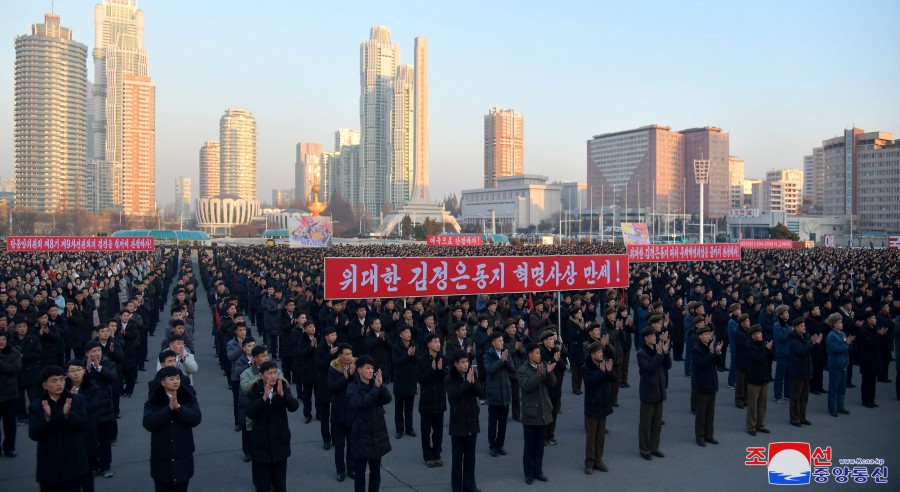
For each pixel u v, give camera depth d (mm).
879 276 27266
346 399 8703
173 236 84562
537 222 186500
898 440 11117
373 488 8211
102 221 145500
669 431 11719
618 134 193250
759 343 11383
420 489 8984
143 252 49656
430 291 12906
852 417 12508
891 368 17438
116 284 24297
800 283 22531
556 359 9359
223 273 31281
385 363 13266
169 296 35375
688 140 184875
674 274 28109
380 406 8312
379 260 12344
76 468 7363
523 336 13008
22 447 10766
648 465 9914
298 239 46875
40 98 150875
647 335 10172
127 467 9797
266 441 7871
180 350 10578
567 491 8867
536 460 9227
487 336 13211
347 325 14734
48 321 13625
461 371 8820
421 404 9883
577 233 164000
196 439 11203
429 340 9867
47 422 7211
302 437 11289
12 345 11430
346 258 12031
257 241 107000
